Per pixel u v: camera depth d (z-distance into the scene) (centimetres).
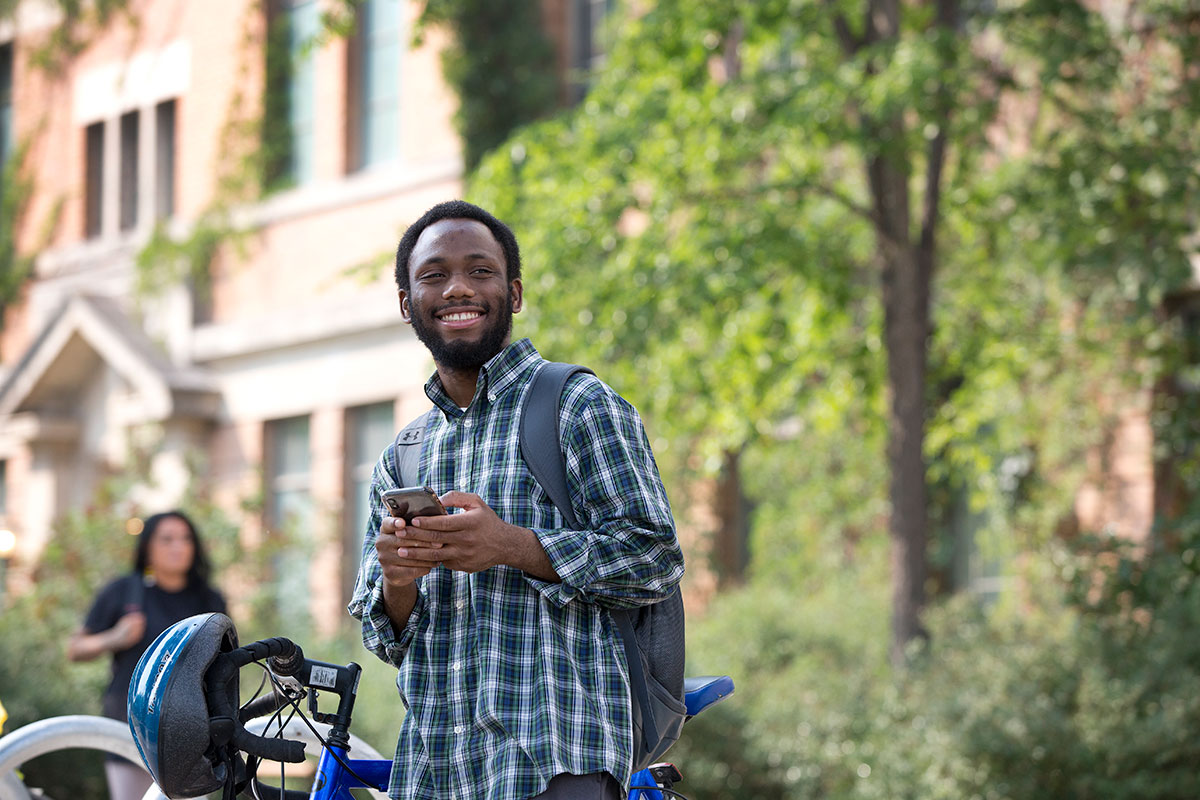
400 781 318
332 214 1808
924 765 904
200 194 1938
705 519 1565
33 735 461
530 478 319
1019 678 932
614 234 1081
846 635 1271
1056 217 1094
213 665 330
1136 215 1075
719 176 1098
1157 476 1257
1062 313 1280
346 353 1775
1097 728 858
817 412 1268
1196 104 1073
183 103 1969
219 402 1897
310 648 1319
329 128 1827
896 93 968
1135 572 952
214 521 1454
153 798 402
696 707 354
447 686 319
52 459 2041
